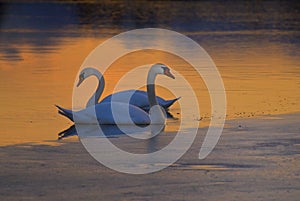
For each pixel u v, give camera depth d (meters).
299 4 148.25
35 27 109.19
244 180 31.67
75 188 30.80
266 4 148.50
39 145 38.53
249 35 96.75
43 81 60.66
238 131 41.12
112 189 30.64
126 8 143.00
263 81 59.09
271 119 44.25
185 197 29.52
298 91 54.44
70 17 125.75
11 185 31.30
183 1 157.00
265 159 35.00
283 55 76.31
